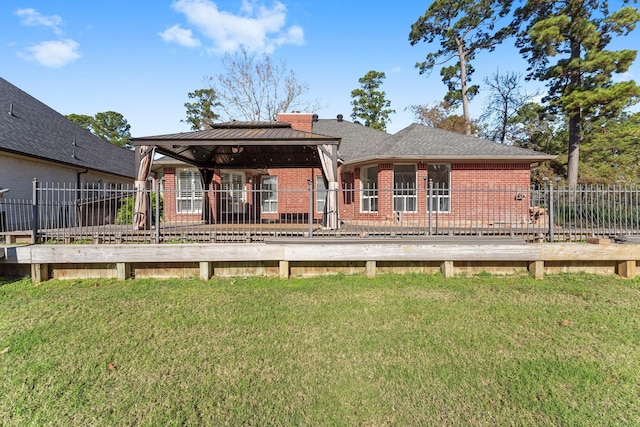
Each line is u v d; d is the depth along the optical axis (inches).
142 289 235.9
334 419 106.3
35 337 160.9
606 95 589.3
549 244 260.2
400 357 143.4
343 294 224.7
